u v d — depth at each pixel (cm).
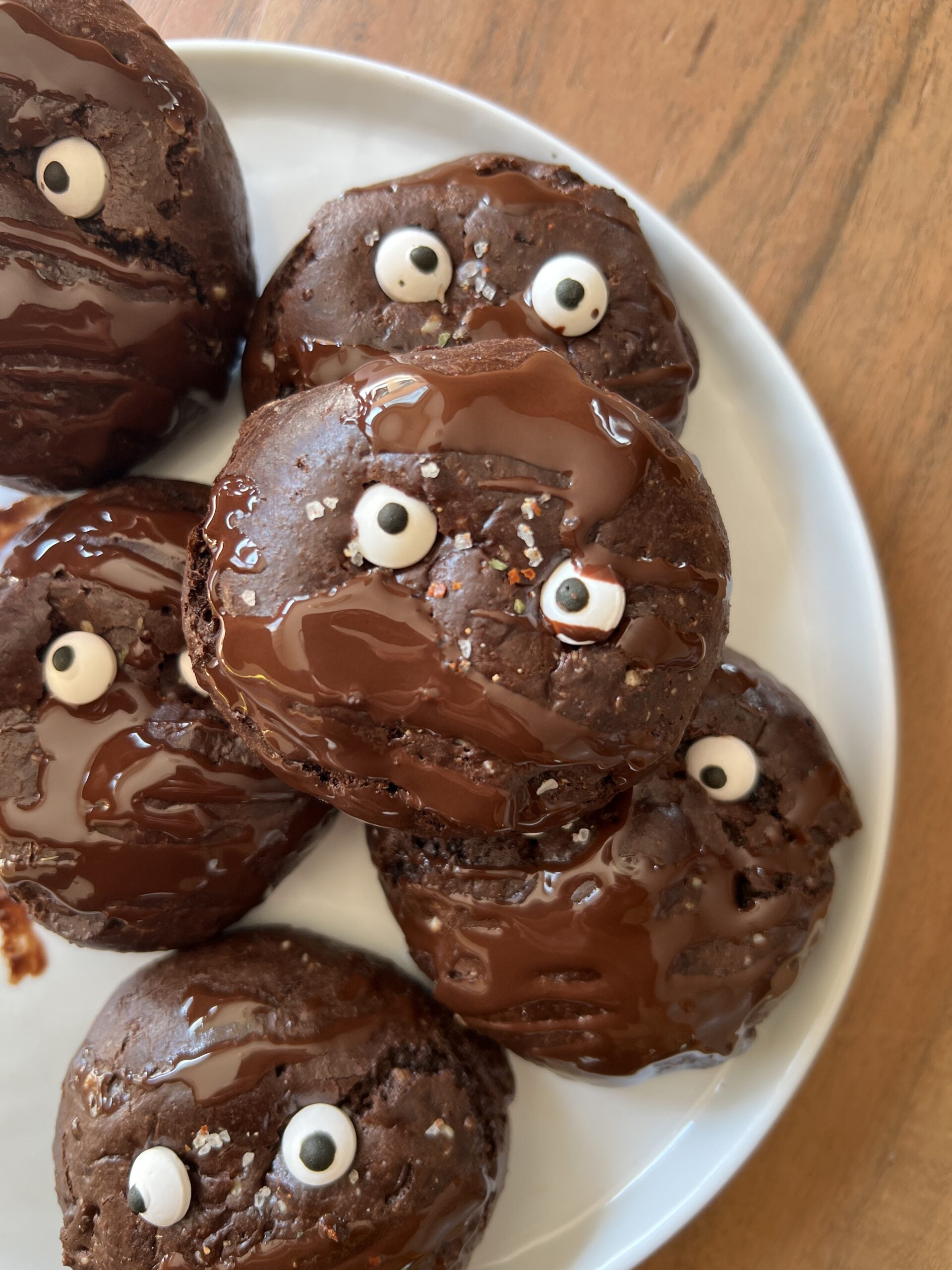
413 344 17
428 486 14
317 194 20
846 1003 20
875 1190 20
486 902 17
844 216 20
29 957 19
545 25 21
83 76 16
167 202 17
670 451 15
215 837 17
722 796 18
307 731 14
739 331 20
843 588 20
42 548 18
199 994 17
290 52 19
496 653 14
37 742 17
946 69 20
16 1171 19
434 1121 17
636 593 14
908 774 20
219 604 15
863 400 20
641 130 20
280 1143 16
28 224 16
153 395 17
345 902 19
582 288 17
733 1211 20
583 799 15
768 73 20
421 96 20
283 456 15
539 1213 19
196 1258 16
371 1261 16
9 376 16
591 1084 19
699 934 17
